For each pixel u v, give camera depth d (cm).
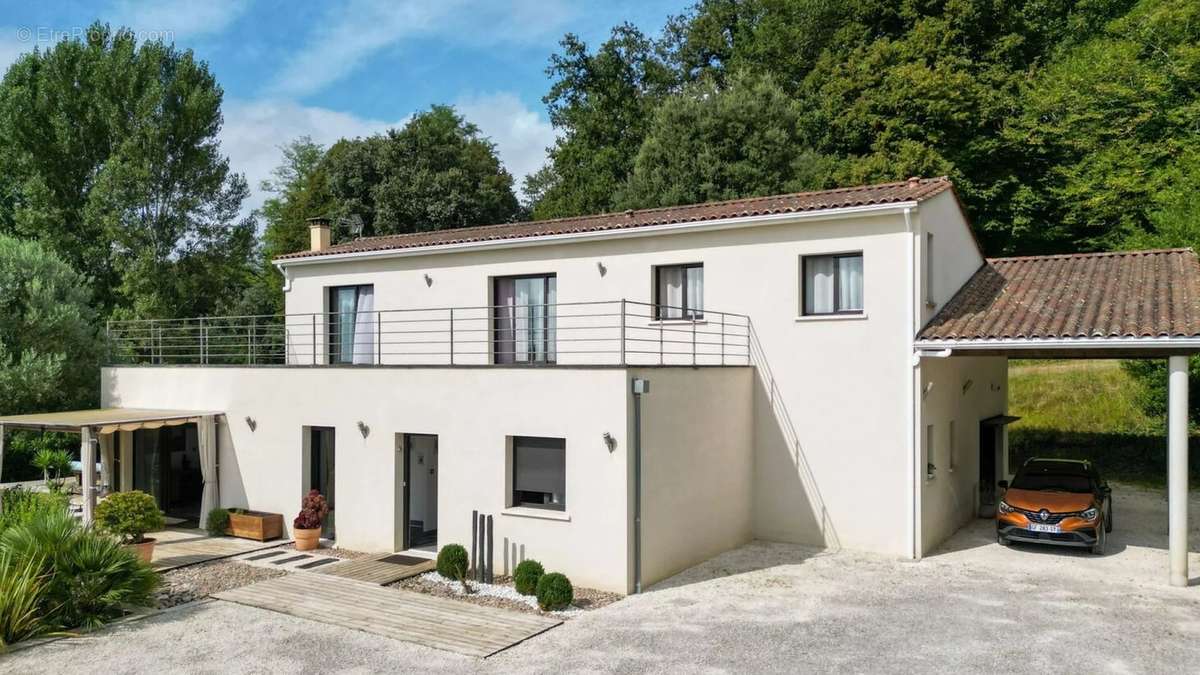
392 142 4569
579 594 1319
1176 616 1174
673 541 1429
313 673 970
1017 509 1600
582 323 1839
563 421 1383
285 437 1755
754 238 1692
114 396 2075
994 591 1312
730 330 1714
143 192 3559
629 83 4891
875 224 1573
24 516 1404
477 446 1484
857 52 3753
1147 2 3419
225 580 1398
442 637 1095
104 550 1216
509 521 1440
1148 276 1684
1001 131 3406
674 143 3800
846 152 3788
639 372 1345
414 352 2014
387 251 2050
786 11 4350
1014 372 3319
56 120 3503
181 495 2088
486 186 4694
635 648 1054
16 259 2756
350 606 1235
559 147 4972
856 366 1598
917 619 1169
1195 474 2438
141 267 3500
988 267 2008
